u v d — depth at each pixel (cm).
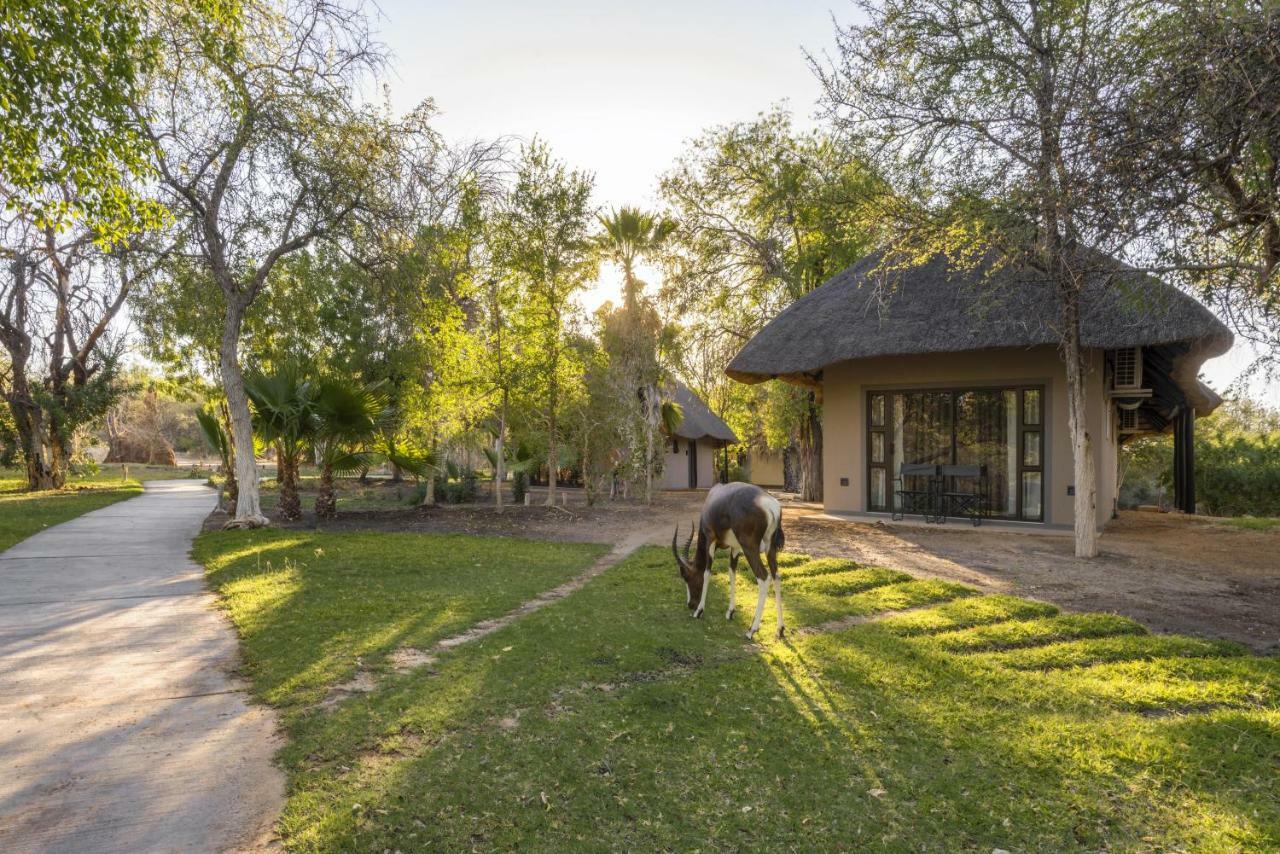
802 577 893
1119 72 716
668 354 2242
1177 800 357
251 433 1426
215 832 321
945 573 923
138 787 360
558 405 1900
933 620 680
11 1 654
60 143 757
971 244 1012
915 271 1480
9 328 2545
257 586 826
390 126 1416
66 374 2786
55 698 481
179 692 493
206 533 1329
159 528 1462
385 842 312
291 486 1566
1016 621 682
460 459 2902
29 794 352
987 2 975
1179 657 579
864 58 1050
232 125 1313
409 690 486
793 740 422
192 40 1061
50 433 2781
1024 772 384
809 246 2300
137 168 819
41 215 833
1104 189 680
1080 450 1048
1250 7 594
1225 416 2616
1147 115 648
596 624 664
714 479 3612
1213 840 322
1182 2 647
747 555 649
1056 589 830
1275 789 367
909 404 1534
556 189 1719
